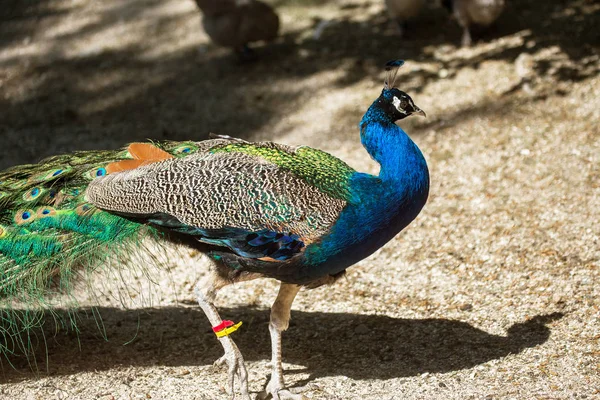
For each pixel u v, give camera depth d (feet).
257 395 14.51
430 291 18.35
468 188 22.70
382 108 13.71
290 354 16.35
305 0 36.70
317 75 30.50
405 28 32.32
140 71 32.32
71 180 14.85
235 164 13.73
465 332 16.30
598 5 32.48
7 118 29.76
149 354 16.42
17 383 15.10
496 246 19.71
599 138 23.91
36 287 14.71
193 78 31.45
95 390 14.79
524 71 28.14
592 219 20.07
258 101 29.37
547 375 14.07
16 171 15.76
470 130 25.58
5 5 38.55
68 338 17.10
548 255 18.84
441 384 14.25
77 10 37.58
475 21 30.19
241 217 13.17
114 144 27.30
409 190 13.50
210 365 15.90
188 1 37.35
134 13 36.76
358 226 13.32
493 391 13.73
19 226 14.60
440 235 20.74
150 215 13.66
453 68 29.50
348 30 33.71
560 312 16.38
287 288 14.28
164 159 14.70
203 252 14.11
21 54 34.37
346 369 15.44
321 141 26.35
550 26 31.35
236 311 18.30
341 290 18.90
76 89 31.45
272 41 33.53
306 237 13.17
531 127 25.12
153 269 20.04
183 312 18.33
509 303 17.15
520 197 21.80
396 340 16.40
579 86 26.91
